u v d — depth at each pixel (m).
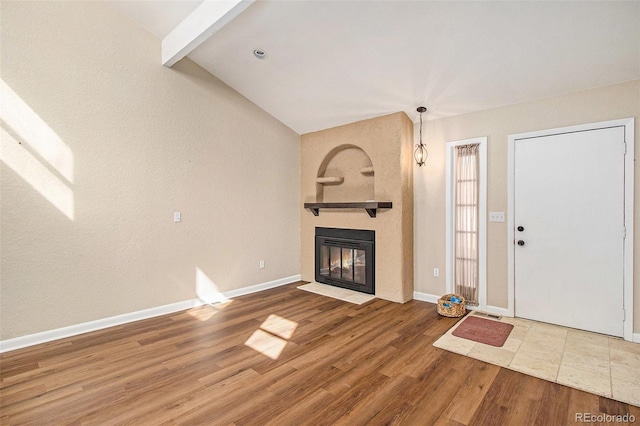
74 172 3.08
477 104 3.65
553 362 2.54
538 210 3.39
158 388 2.20
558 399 2.07
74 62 3.07
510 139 3.54
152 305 3.62
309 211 5.25
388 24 2.80
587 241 3.14
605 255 3.05
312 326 3.32
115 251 3.34
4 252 2.74
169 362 2.56
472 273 3.86
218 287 4.23
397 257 4.11
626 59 2.70
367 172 4.52
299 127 5.11
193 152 3.96
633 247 2.91
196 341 2.96
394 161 4.11
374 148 4.32
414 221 4.32
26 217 2.84
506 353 2.70
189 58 3.90
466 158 3.88
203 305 4.04
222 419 1.89
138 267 3.51
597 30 2.48
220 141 4.24
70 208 3.06
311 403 2.04
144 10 3.30
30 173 2.85
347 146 4.77
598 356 2.63
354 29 2.93
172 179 3.77
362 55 3.24
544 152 3.35
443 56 3.04
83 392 2.16
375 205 4.06
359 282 4.61
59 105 2.99
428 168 4.18
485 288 3.73
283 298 4.32
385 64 3.31
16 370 2.43
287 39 3.23
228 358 2.63
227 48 3.56
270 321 3.47
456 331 3.17
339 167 4.99
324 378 2.33
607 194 3.03
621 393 2.13
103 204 3.26
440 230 4.08
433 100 3.74
